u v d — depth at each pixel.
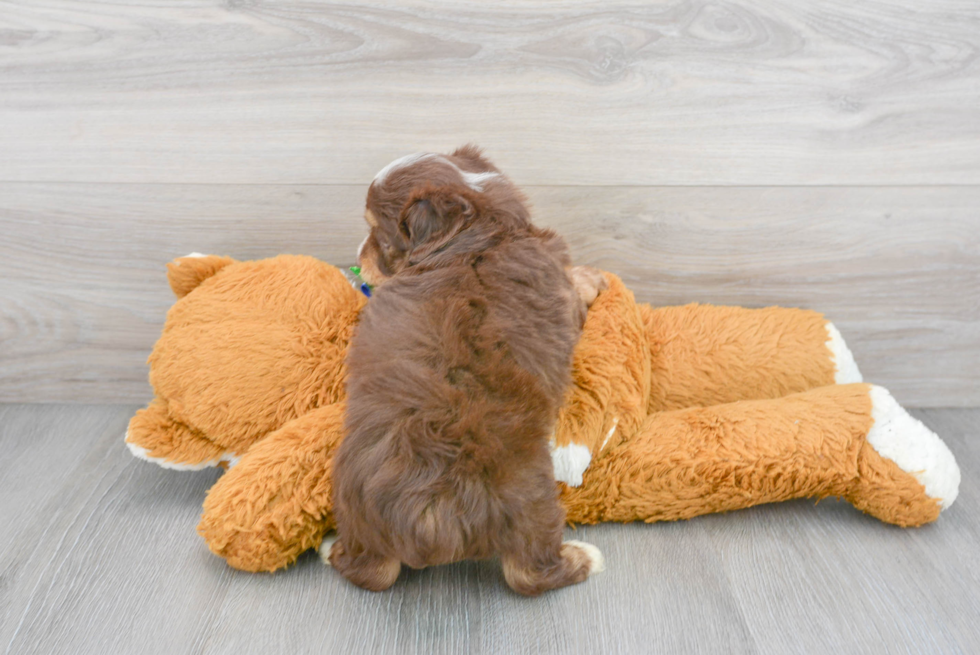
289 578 1.34
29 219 1.78
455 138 1.73
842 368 1.67
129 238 1.80
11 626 1.22
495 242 1.35
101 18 1.62
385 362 1.25
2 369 1.92
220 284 1.57
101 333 1.89
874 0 1.62
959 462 1.69
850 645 1.19
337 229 1.80
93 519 1.49
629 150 1.73
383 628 1.23
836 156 1.73
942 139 1.71
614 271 1.84
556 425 1.39
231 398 1.49
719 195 1.77
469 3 1.62
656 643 1.19
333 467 1.28
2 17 1.61
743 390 1.65
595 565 1.34
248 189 1.76
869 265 1.82
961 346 1.89
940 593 1.30
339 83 1.68
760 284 1.85
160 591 1.30
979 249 1.80
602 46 1.65
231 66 1.66
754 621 1.24
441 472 1.17
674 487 1.44
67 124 1.70
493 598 1.30
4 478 1.62
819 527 1.48
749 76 1.67
